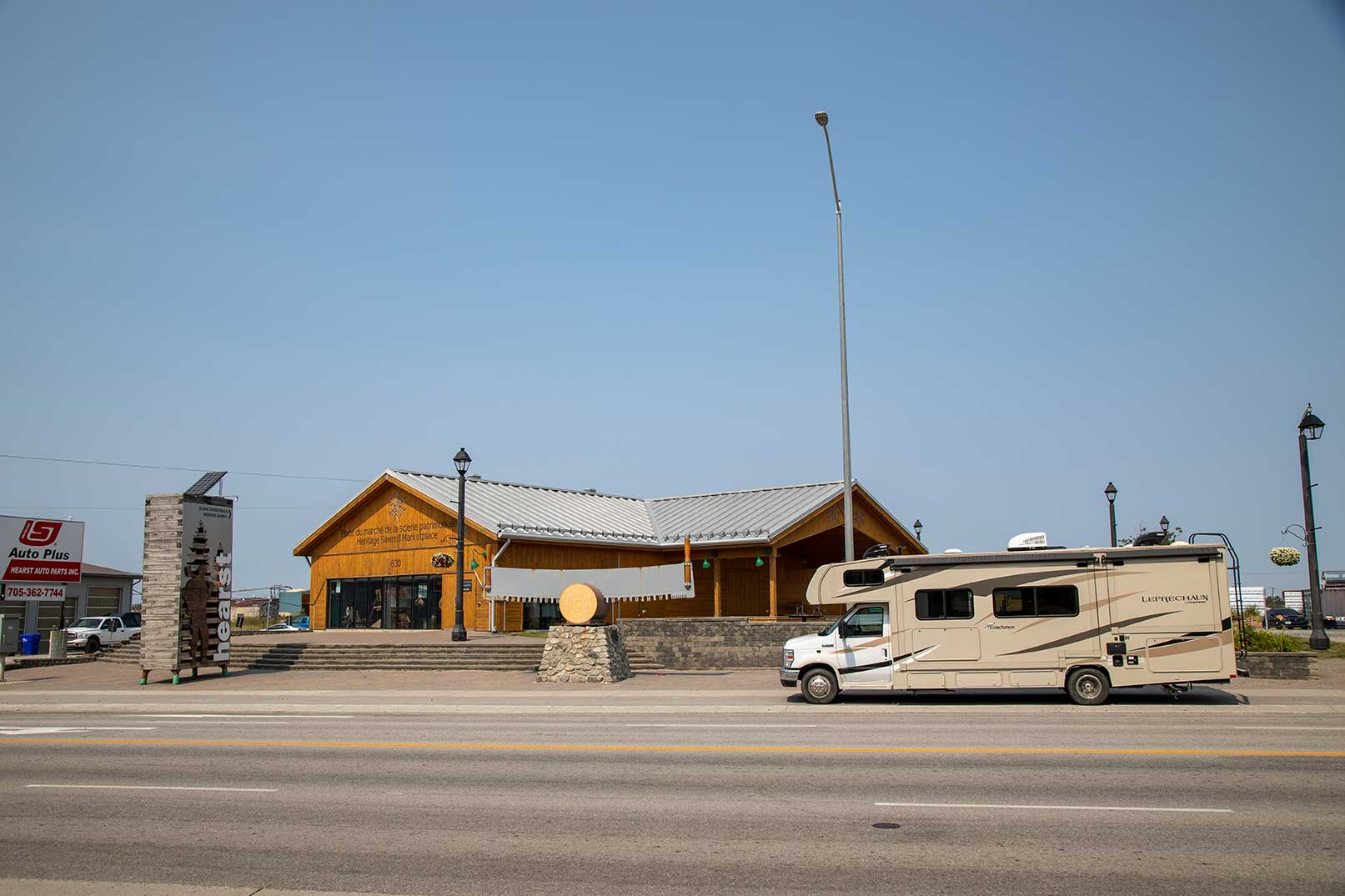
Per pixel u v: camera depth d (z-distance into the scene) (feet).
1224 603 62.03
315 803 34.04
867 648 65.41
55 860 27.09
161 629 88.74
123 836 29.60
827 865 25.61
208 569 92.02
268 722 60.13
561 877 24.91
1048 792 34.12
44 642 156.56
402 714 64.03
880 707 63.36
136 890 24.39
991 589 64.39
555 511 136.77
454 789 36.09
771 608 126.11
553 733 51.75
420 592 128.36
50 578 117.29
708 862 26.05
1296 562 118.73
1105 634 62.85
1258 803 32.17
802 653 66.08
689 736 49.80
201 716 64.95
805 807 32.35
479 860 26.53
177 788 37.09
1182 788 34.58
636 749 45.21
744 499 146.72
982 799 33.04
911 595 65.26
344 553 138.82
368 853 27.32
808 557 160.25
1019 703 64.69
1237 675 61.77
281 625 196.03
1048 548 67.51
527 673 88.12
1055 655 63.21
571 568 127.95
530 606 124.06
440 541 126.31
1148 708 60.80
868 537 145.79
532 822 30.76
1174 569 62.69
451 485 134.21
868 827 29.55
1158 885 23.68
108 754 46.01
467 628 121.08
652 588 111.65
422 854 27.20
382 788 36.45
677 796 34.35
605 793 35.09
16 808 33.60
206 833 29.91
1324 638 84.23
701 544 129.59
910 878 24.43
